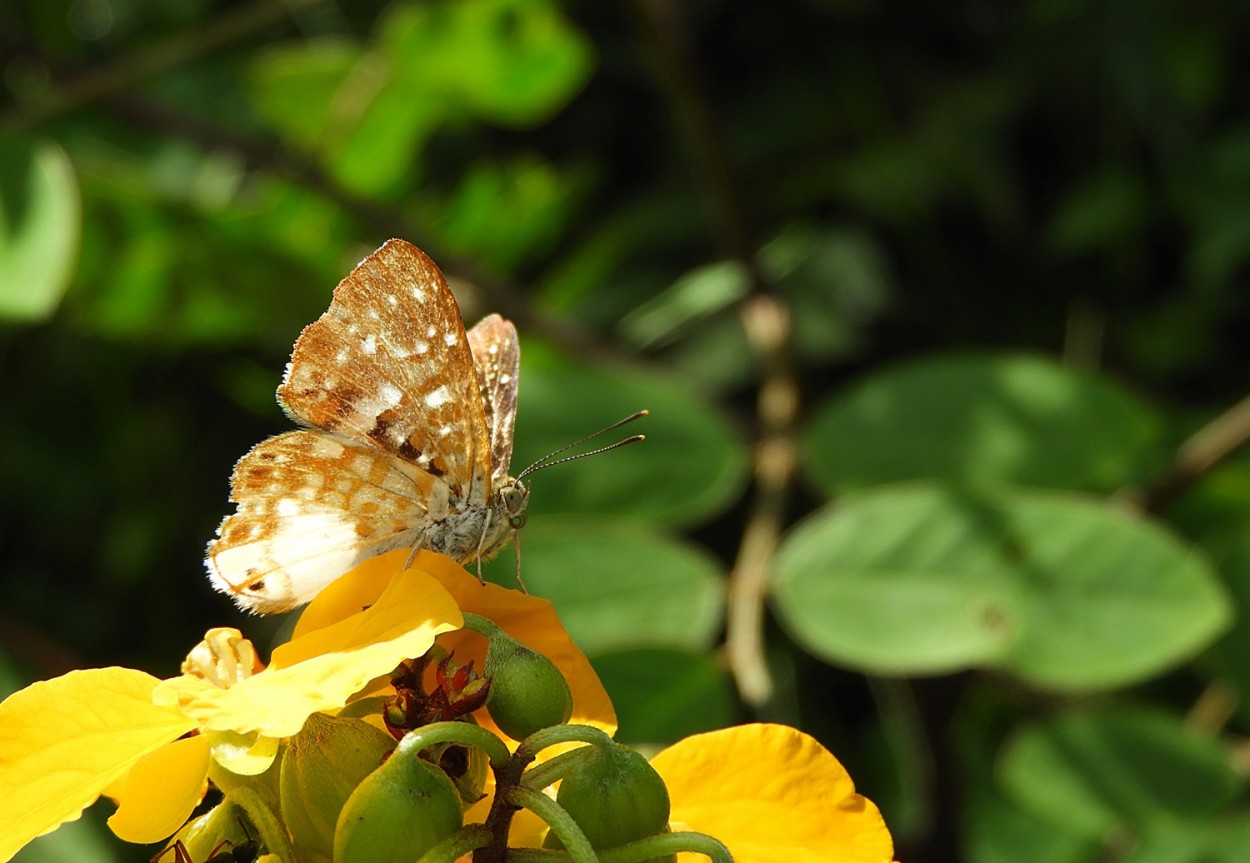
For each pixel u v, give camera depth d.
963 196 0.95
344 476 0.51
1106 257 0.95
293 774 0.48
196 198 0.67
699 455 0.59
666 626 0.56
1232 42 0.91
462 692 0.48
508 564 0.56
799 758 0.49
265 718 0.47
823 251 0.94
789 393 0.60
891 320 0.94
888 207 0.93
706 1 0.97
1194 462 0.59
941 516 0.56
